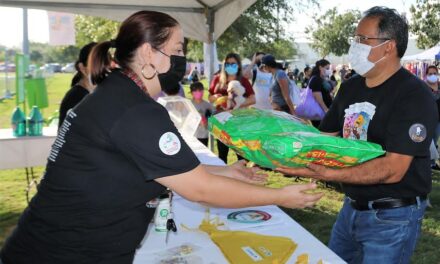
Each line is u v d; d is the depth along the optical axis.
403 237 1.71
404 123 1.56
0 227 3.87
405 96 1.60
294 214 4.20
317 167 1.33
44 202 1.13
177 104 3.96
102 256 1.14
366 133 1.73
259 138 1.31
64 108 2.93
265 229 1.66
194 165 1.10
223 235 1.57
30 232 1.15
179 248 1.47
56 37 8.86
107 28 14.11
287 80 5.35
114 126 1.05
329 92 5.72
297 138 1.23
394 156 1.55
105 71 1.17
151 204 1.21
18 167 4.04
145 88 1.16
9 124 9.66
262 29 12.73
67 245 1.12
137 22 1.13
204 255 1.43
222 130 1.44
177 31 1.18
